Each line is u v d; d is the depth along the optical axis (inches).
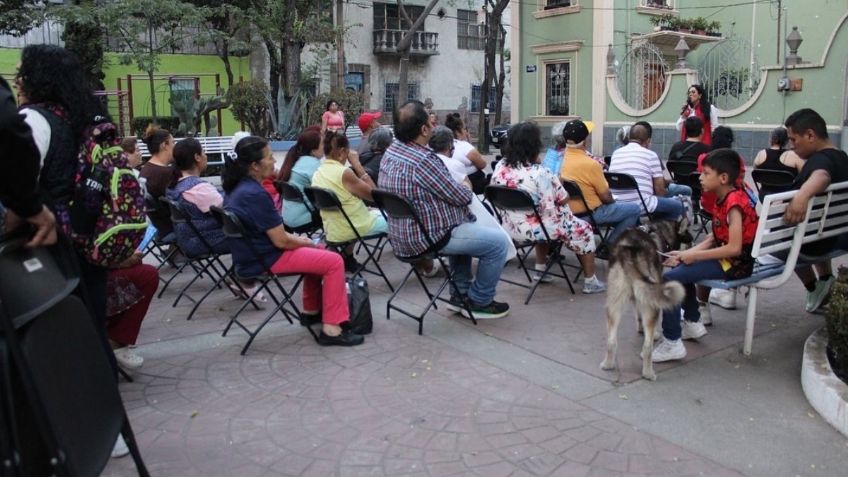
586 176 231.1
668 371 161.0
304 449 128.6
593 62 805.9
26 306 78.4
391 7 1200.2
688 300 175.6
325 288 179.5
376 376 161.2
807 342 158.6
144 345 184.4
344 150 222.7
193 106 591.5
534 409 142.7
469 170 281.0
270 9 742.5
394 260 276.2
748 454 123.4
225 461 125.0
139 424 139.6
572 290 224.4
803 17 733.9
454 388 153.7
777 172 247.8
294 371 165.0
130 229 127.9
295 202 248.5
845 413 128.5
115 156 127.7
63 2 778.2
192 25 791.7
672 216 259.1
